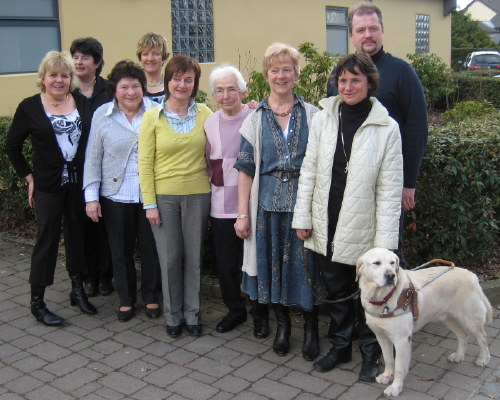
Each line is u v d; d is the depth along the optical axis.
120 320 4.32
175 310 4.04
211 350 3.84
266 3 11.75
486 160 4.51
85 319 4.37
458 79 14.34
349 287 3.45
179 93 3.76
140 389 3.37
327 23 13.51
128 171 4.09
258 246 3.61
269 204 3.52
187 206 3.86
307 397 3.23
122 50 9.29
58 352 3.85
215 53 10.93
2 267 5.56
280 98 3.53
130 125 4.08
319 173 3.29
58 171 4.11
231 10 11.08
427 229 4.59
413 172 3.39
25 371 3.60
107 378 3.50
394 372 3.28
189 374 3.53
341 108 3.24
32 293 4.27
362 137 3.11
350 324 3.53
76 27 8.65
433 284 3.25
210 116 3.86
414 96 3.34
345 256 3.21
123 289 4.30
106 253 4.75
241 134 3.62
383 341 3.26
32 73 8.24
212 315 4.41
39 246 4.21
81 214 4.36
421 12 16.64
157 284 4.36
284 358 3.70
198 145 3.82
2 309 4.56
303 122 3.51
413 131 3.35
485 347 3.45
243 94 3.84
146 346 3.92
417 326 3.23
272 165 3.51
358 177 3.11
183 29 10.36
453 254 4.65
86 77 4.71
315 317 3.70
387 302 3.07
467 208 4.49
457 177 4.39
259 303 3.95
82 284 4.55
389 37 15.63
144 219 4.20
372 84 3.10
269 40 11.95
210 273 4.98
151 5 9.62
